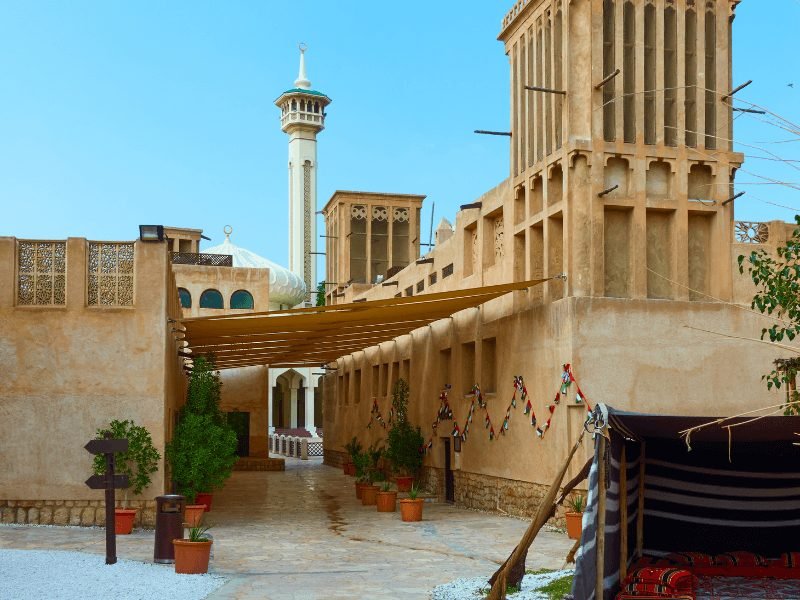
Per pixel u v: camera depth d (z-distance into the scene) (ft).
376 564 48.42
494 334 74.49
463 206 79.56
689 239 64.90
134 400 60.39
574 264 62.18
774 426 30.55
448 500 85.92
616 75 62.85
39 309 60.44
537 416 65.57
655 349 61.67
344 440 132.46
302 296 184.03
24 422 59.88
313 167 286.46
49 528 58.23
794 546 41.60
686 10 64.75
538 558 49.37
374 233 171.12
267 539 58.65
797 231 36.45
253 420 129.90
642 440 39.96
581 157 62.64
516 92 72.79
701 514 41.88
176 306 74.84
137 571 43.27
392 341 108.37
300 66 290.35
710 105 64.90
